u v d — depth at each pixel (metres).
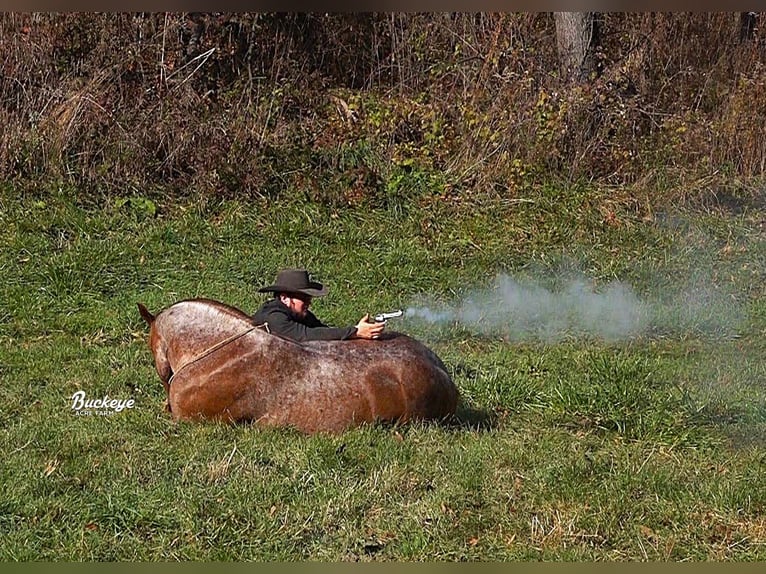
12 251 14.59
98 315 12.77
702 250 16.45
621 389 9.70
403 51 21.42
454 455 8.09
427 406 8.61
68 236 15.36
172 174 17.11
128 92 17.78
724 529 7.12
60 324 12.40
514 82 19.11
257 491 7.33
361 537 6.80
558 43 20.42
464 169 18.06
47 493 7.26
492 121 18.53
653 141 18.98
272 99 18.88
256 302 13.58
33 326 12.31
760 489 7.65
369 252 15.77
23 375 10.35
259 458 7.87
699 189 17.97
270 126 18.44
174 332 8.64
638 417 9.19
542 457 8.25
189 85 18.25
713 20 22.09
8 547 6.51
